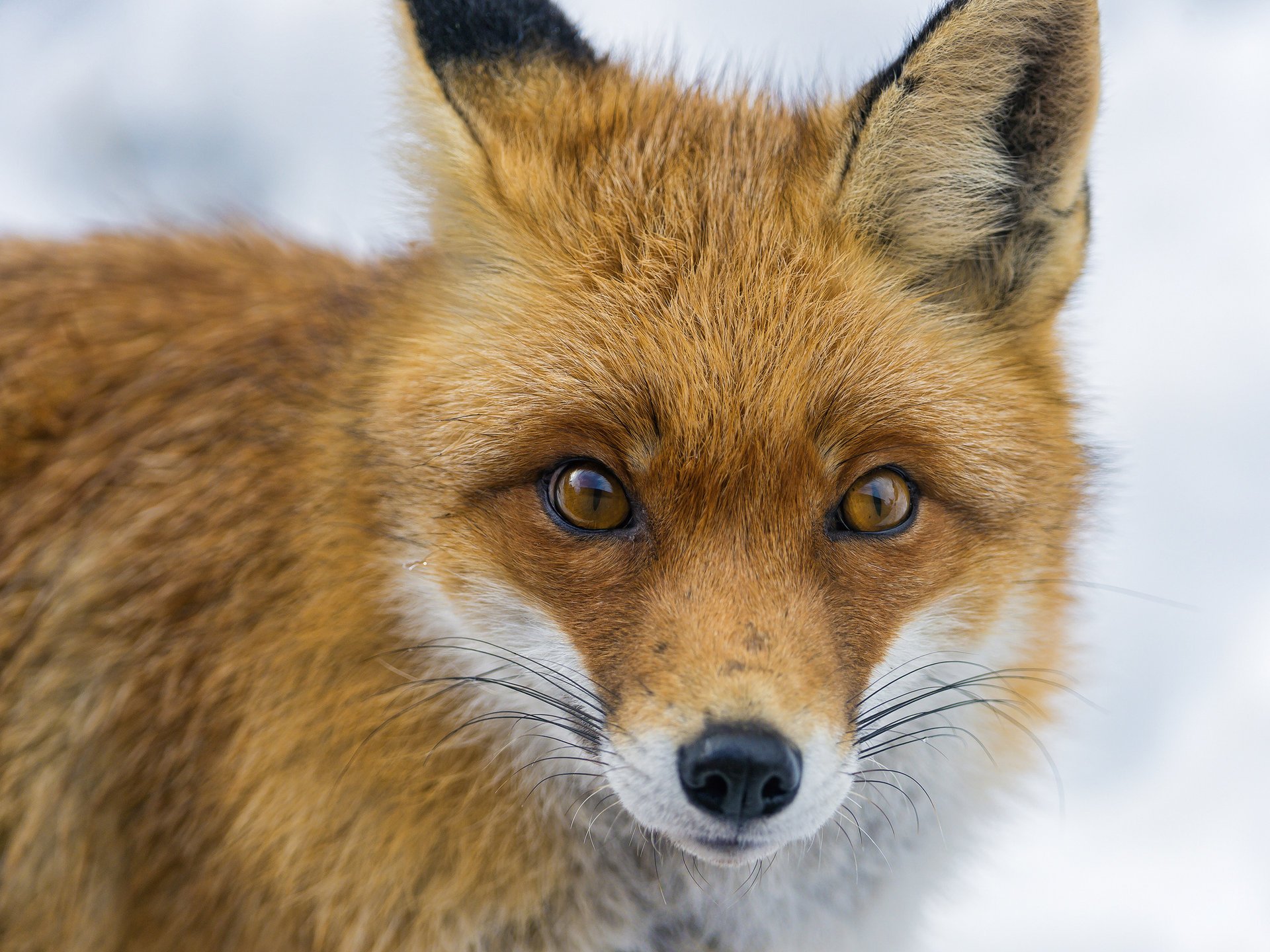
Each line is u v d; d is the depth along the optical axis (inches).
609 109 223.8
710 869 222.1
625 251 203.0
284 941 209.3
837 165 205.2
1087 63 206.7
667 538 187.0
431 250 220.1
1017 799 241.3
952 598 201.8
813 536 188.9
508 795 207.2
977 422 201.2
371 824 203.3
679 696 176.1
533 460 191.8
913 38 210.4
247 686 209.5
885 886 233.1
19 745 222.8
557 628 191.5
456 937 207.6
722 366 188.1
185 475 228.8
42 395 240.4
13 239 282.7
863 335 196.4
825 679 180.4
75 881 222.7
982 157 213.9
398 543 201.0
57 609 226.4
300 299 250.4
